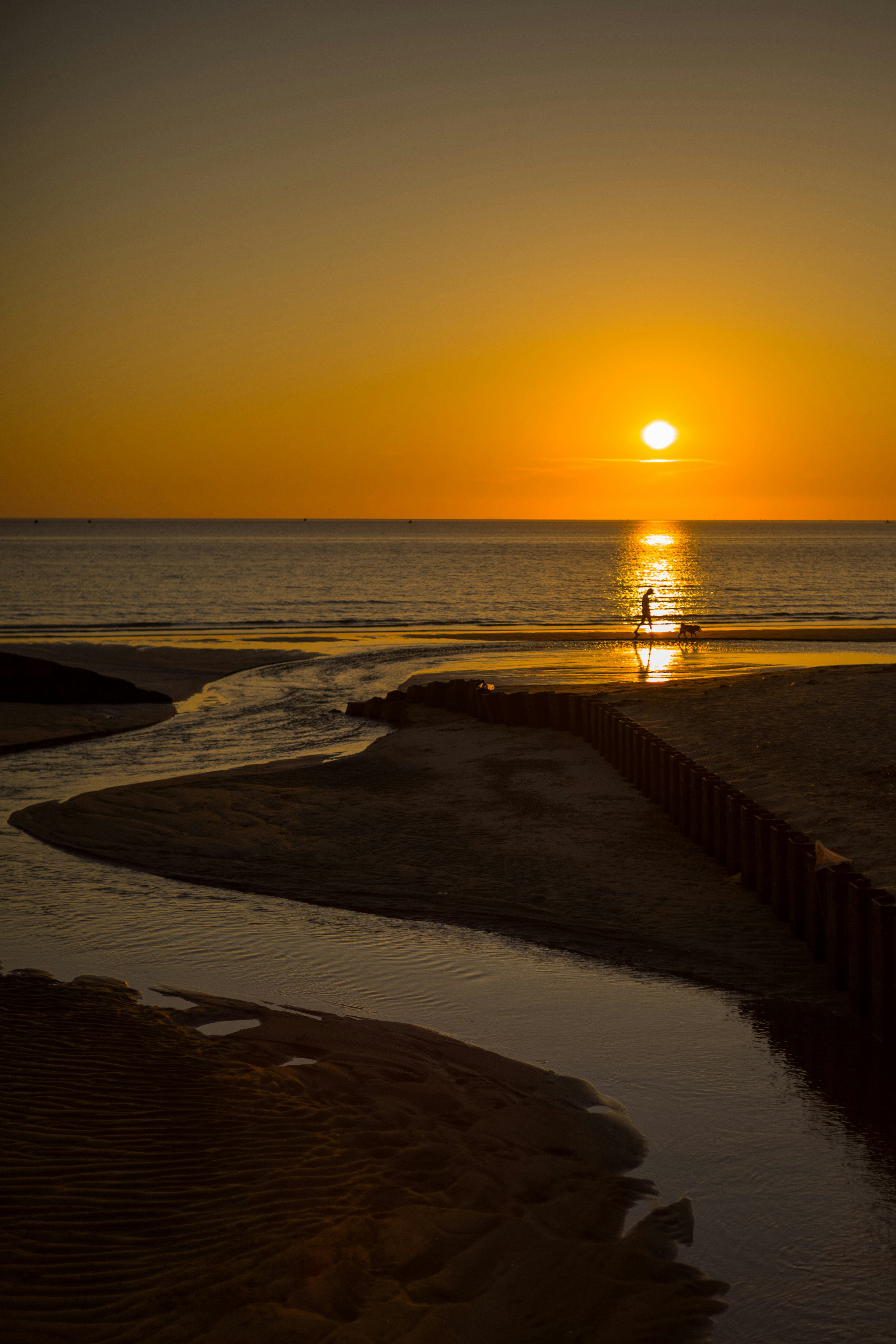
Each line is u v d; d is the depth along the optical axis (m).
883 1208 5.38
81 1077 6.23
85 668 33.91
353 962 9.18
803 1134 6.21
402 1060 7.04
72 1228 4.52
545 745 19.30
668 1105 6.57
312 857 12.50
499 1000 8.34
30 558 154.88
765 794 13.47
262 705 27.69
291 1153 5.43
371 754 19.25
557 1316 4.32
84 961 9.07
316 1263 4.40
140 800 14.88
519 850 12.60
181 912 10.55
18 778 18.22
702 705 20.84
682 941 9.56
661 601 74.06
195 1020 7.70
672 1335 4.27
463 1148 5.72
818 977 8.74
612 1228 5.07
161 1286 4.16
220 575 112.19
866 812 11.99
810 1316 4.47
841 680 22.45
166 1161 5.21
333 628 52.72
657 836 13.02
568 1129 6.13
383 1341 3.99
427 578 107.75
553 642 43.56
